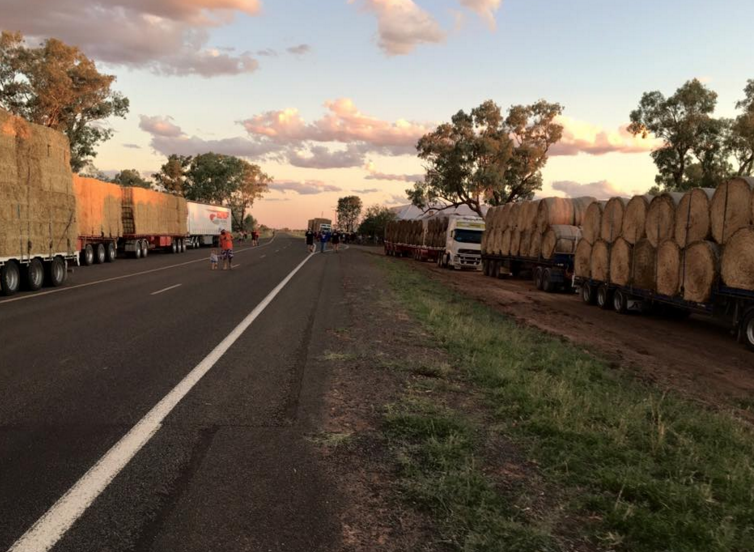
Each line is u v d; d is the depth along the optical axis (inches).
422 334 358.9
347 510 126.7
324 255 1520.7
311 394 218.8
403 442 169.5
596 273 658.2
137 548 109.5
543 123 2258.9
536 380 239.3
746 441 197.6
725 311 446.6
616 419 196.7
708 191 458.3
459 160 2208.4
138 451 158.2
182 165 4065.0
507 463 156.3
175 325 371.9
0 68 1630.2
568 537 118.2
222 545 111.3
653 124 1702.8
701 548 114.7
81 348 296.7
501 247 1071.6
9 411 191.8
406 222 1824.6
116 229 1170.6
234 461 152.9
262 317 410.9
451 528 119.7
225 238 930.1
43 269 613.3
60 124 1793.8
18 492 132.1
